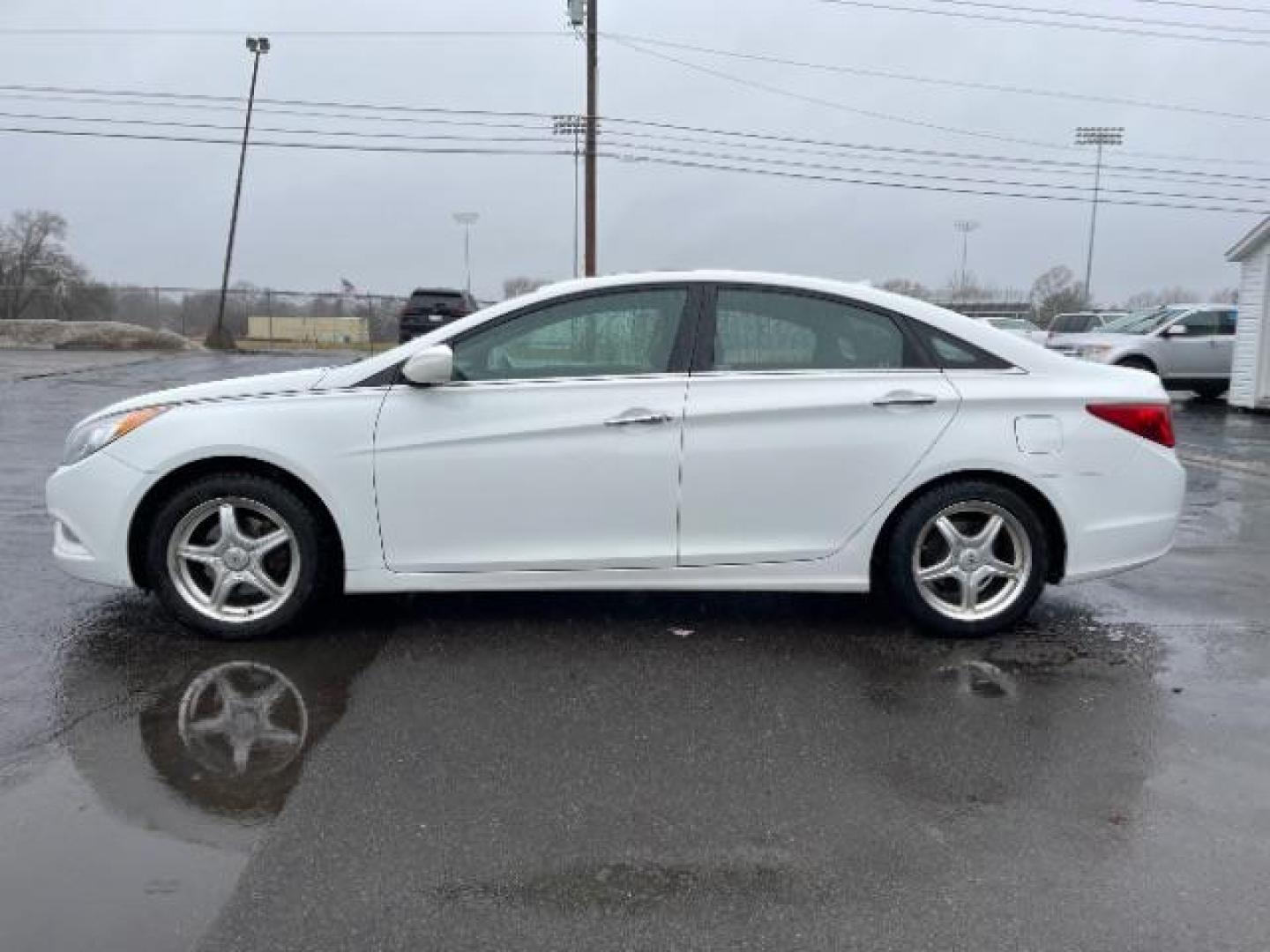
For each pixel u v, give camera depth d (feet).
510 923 8.27
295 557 14.43
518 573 14.51
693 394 14.40
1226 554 21.16
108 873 8.84
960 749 11.48
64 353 88.22
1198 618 16.42
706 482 14.42
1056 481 14.75
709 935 8.14
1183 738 11.86
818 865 9.15
